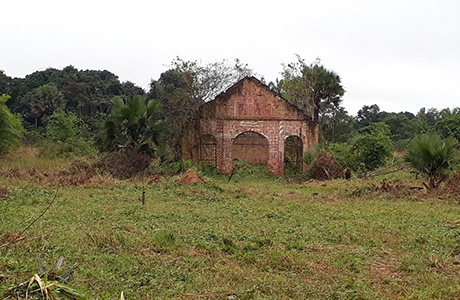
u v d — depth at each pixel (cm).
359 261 888
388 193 1927
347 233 1146
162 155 2838
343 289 712
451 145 2077
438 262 871
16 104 5916
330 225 1260
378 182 2295
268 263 855
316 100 4200
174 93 3169
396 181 2355
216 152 3197
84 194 1714
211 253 923
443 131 4125
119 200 1608
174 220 1272
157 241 969
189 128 3127
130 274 745
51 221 1156
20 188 1711
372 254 953
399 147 4278
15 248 855
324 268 841
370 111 7506
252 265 848
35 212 1281
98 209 1388
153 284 699
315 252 967
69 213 1288
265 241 1023
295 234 1138
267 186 2442
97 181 2020
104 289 665
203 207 1538
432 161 2058
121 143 2595
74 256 827
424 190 2053
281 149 3209
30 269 720
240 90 3216
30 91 5981
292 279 758
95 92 6050
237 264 858
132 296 646
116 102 2714
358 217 1402
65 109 5559
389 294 699
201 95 3148
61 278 655
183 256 882
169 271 768
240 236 1098
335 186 2262
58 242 919
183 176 2156
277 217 1385
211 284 715
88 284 680
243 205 1620
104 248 901
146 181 2180
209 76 3162
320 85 4112
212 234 1091
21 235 960
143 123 2631
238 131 3206
